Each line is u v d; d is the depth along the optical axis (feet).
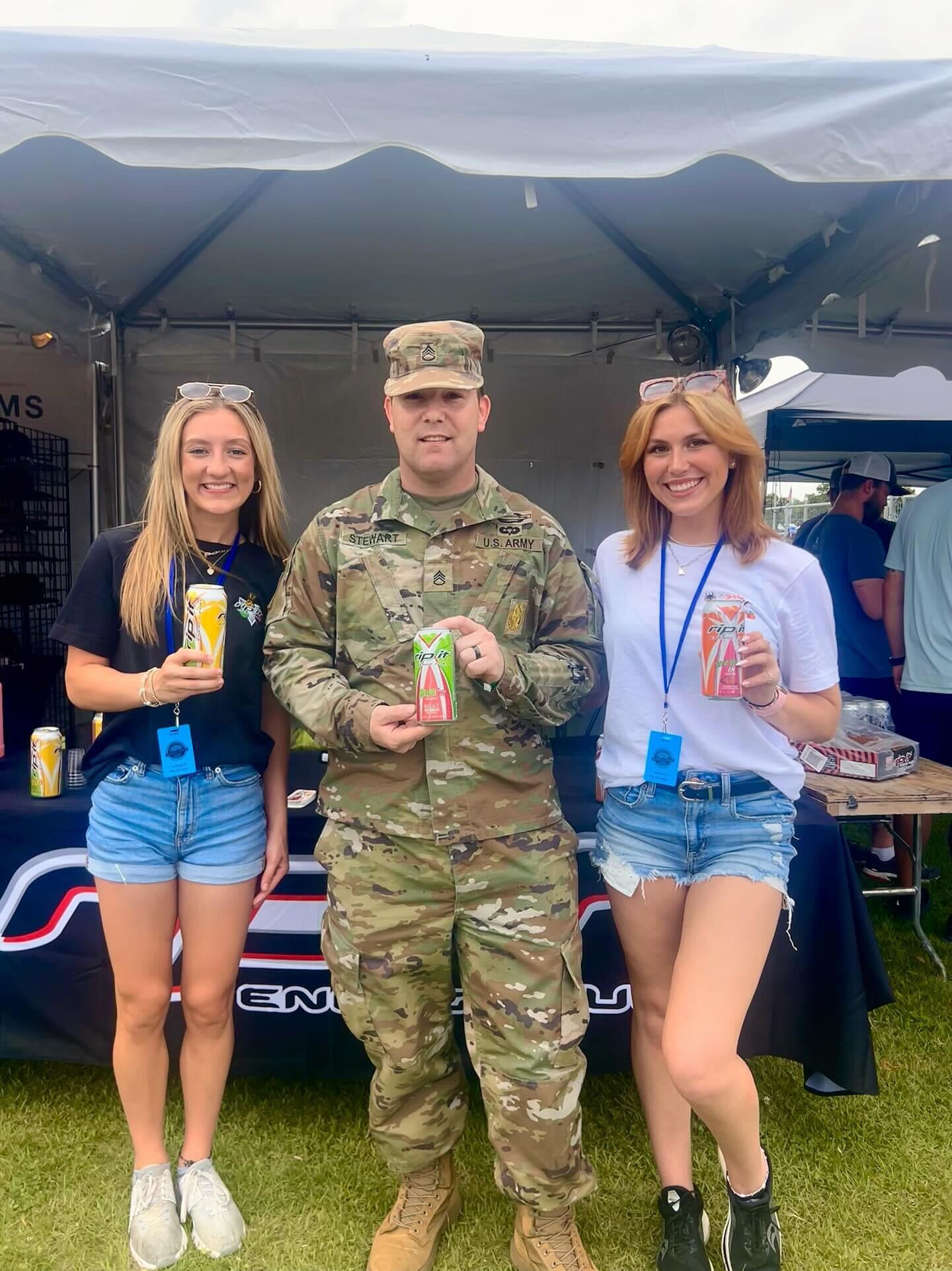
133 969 4.96
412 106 5.68
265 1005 6.35
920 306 13.16
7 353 14.74
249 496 5.18
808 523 13.24
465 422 4.36
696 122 5.81
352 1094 6.81
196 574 4.94
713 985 4.34
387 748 4.21
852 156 5.89
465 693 4.47
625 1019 6.32
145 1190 5.19
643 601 4.82
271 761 5.44
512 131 5.75
